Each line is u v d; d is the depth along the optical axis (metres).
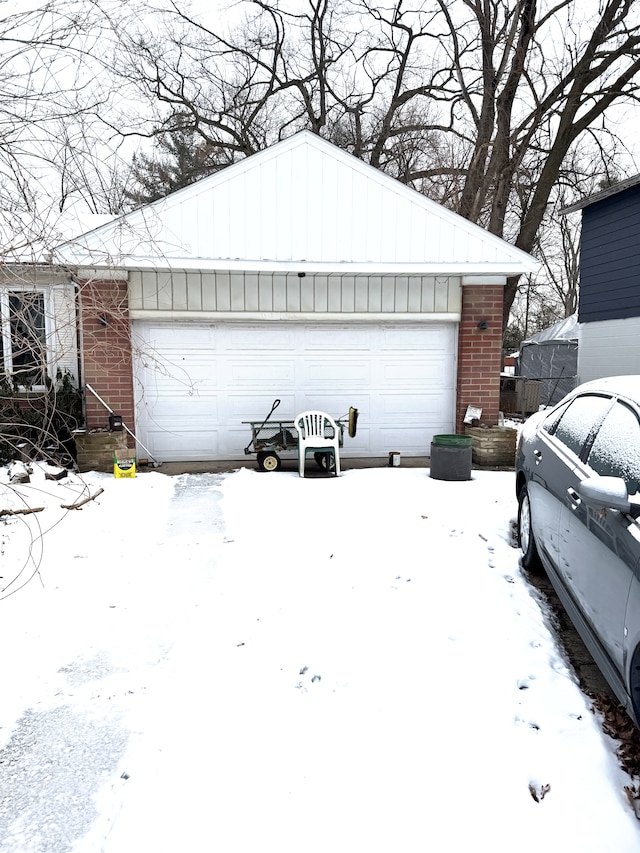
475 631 3.88
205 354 9.57
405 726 2.98
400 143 22.06
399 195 8.88
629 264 11.72
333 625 4.02
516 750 2.81
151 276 9.08
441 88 22.19
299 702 3.21
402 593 4.46
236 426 9.77
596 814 2.46
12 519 6.32
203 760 2.77
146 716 3.12
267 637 3.91
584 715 3.09
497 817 2.44
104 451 8.72
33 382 5.61
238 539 5.81
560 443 4.36
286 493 7.52
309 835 2.34
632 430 3.29
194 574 4.98
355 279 9.56
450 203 21.97
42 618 4.20
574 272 33.72
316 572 4.93
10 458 8.09
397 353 9.99
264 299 9.39
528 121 19.27
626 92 18.00
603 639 2.99
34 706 3.21
